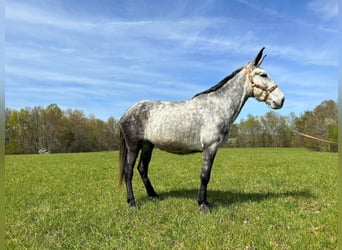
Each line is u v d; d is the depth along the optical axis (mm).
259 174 13805
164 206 7480
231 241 5016
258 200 7973
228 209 6996
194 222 6164
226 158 25844
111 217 6668
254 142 68375
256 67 7324
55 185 11516
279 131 65688
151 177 13281
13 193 9852
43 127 66750
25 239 5488
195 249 4793
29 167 19328
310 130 39688
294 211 6836
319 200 7891
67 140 69188
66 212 7242
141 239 5309
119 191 9898
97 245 5074
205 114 6965
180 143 7012
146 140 7352
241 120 69125
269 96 7141
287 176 12805
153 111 7199
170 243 5117
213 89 7328
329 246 4777
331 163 18938
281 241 5047
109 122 76125
